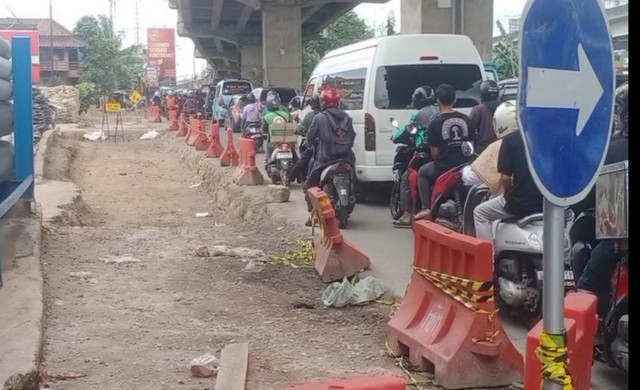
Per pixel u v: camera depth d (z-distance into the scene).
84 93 59.78
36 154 20.64
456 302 4.97
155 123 47.66
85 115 56.34
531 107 2.71
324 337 5.93
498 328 4.79
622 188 4.28
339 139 10.32
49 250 8.99
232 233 10.66
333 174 10.29
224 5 51.94
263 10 43.53
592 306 4.00
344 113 10.45
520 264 5.95
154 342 5.78
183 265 8.41
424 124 9.62
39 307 6.08
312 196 7.89
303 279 7.77
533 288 5.86
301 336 5.95
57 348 5.57
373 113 11.64
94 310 6.59
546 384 2.95
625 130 4.72
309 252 8.77
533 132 2.72
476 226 6.23
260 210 12.54
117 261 8.52
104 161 25.67
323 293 6.98
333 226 7.61
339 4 50.97
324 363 5.31
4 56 9.27
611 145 4.71
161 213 15.59
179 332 6.04
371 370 5.16
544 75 2.73
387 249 9.09
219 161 19.88
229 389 4.70
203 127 24.69
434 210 7.86
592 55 2.86
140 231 10.73
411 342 5.20
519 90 2.69
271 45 43.47
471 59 11.92
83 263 8.41
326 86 12.18
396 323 5.48
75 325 6.15
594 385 4.92
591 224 5.04
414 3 22.19
